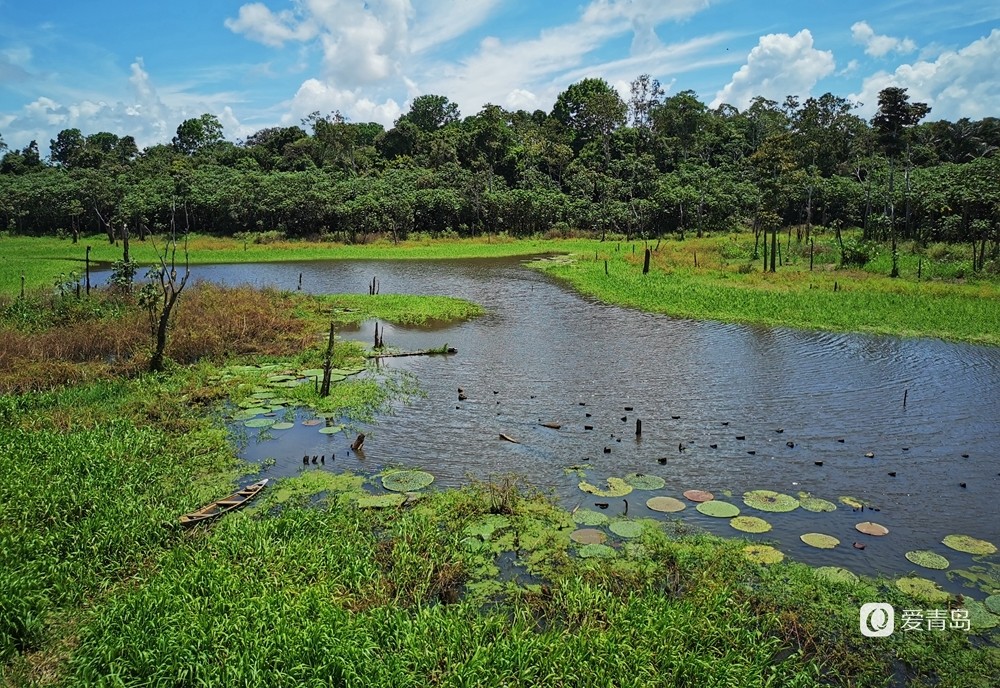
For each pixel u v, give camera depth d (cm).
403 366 1995
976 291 3000
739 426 1461
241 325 2242
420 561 894
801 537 982
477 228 7444
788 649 748
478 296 3425
